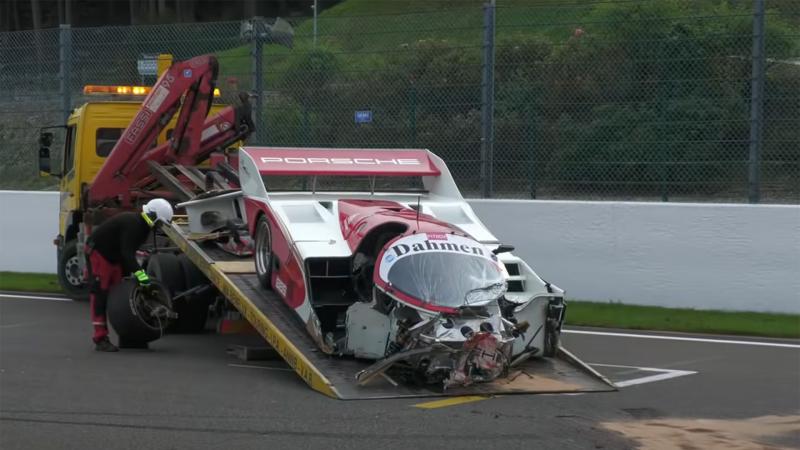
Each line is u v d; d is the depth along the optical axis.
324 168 12.66
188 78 15.88
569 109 16.34
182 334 13.41
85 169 16.86
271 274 11.59
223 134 16.64
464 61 17.23
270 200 11.91
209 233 13.38
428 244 10.03
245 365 11.07
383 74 17.92
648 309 15.06
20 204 20.34
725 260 14.73
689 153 15.41
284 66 18.70
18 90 20.72
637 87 15.80
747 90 15.10
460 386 9.52
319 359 10.25
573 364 10.66
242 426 8.26
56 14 50.44
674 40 15.57
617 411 8.96
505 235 16.33
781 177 14.91
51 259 20.06
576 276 15.80
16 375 10.40
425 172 13.06
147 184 16.33
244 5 49.53
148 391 9.62
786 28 15.09
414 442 7.79
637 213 15.29
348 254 10.71
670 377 10.62
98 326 11.92
